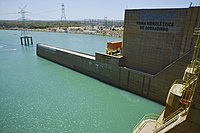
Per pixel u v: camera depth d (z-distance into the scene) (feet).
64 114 81.35
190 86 54.95
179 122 44.34
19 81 125.80
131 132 68.59
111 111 84.64
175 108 58.23
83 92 107.76
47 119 77.05
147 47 100.68
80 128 70.90
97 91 109.60
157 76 92.43
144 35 100.22
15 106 88.17
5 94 102.53
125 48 112.98
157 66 98.89
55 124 73.46
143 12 96.89
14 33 545.44
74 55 154.61
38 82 124.57
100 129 70.33
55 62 187.62
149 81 96.89
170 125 47.14
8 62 183.01
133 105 91.20
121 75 112.68
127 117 79.36
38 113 81.92
